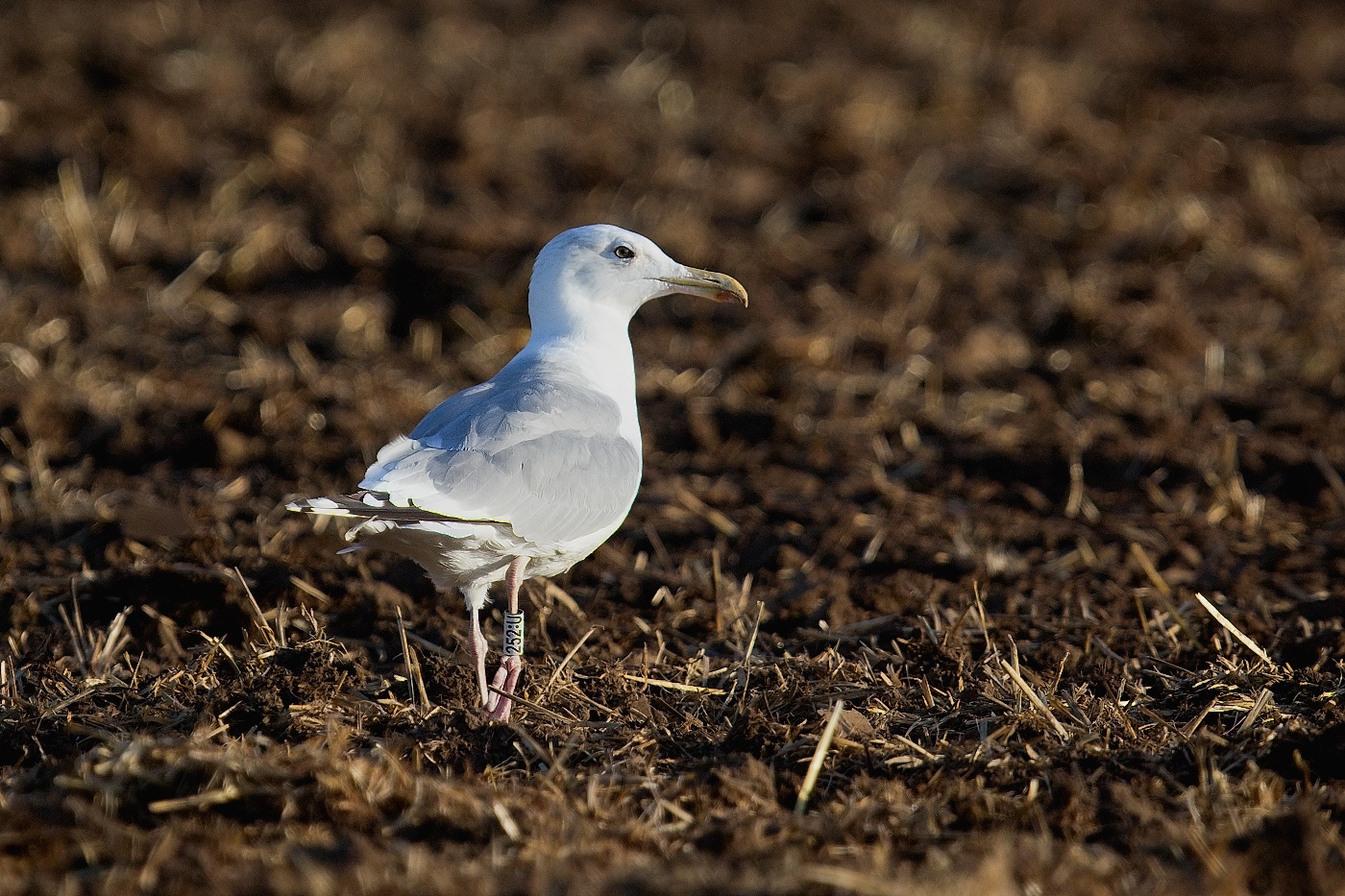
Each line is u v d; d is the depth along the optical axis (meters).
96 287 17.06
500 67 23.44
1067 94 23.03
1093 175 20.05
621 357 10.51
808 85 22.89
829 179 20.36
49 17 23.84
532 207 19.39
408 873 6.64
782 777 8.12
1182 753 8.23
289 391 14.76
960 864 6.97
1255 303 17.08
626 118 21.91
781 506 12.85
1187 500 12.91
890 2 26.81
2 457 13.62
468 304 17.12
